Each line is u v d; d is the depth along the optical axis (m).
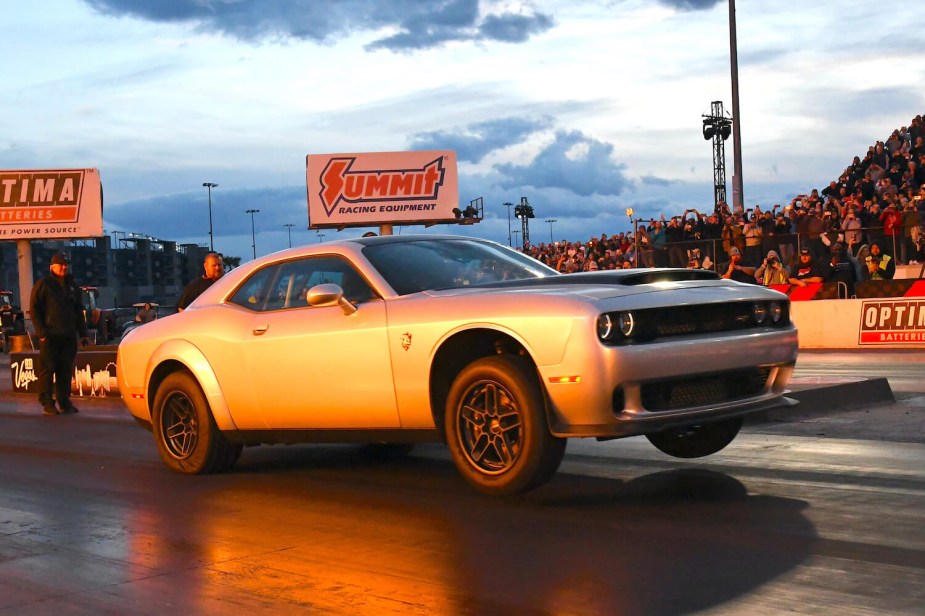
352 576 4.25
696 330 5.22
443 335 5.41
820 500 5.14
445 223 41.00
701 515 4.95
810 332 18.44
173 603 4.02
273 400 6.34
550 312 5.01
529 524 4.95
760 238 19.78
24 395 14.73
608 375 4.85
